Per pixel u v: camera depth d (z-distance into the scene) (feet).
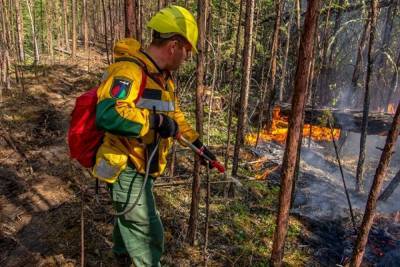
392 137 7.86
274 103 24.27
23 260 11.12
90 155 7.95
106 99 6.94
